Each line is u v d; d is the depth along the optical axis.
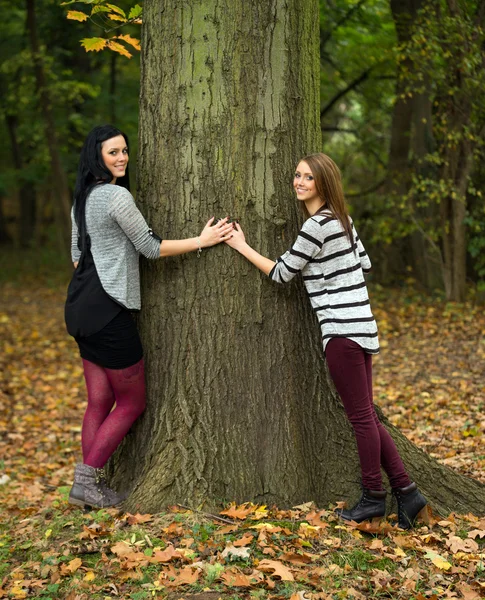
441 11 9.05
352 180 14.41
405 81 11.22
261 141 3.34
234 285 3.39
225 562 2.86
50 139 15.15
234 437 3.41
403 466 3.38
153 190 3.46
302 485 3.40
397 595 2.72
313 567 2.85
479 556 3.01
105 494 3.48
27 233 22.33
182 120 3.34
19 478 5.25
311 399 3.52
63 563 2.95
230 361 3.41
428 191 10.69
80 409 7.27
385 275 12.49
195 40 3.29
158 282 3.50
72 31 14.30
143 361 3.51
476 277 11.45
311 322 3.54
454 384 6.67
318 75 3.54
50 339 10.89
